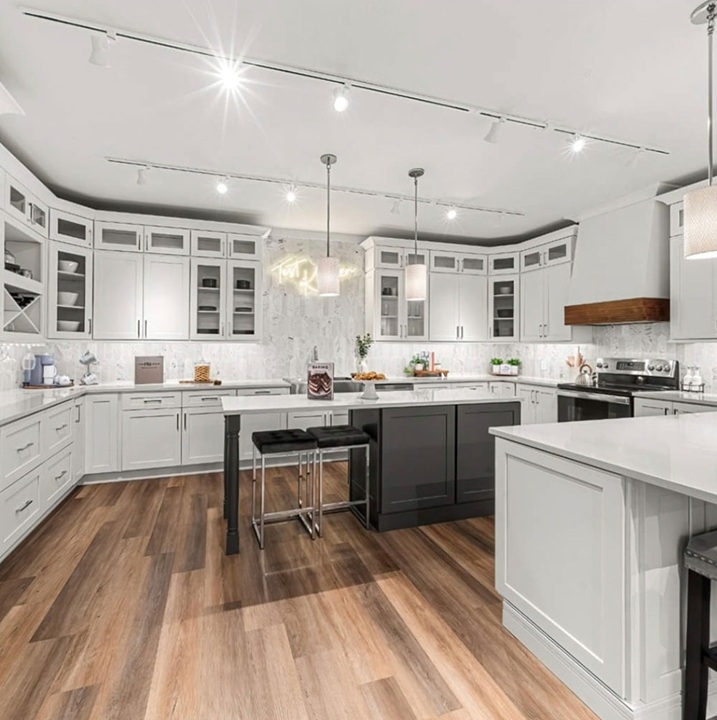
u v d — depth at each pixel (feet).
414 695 5.13
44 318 11.93
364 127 9.10
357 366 17.85
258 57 6.89
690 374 12.72
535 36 6.44
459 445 10.36
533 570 5.82
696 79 7.47
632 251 13.03
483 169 11.27
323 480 13.41
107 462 12.89
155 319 14.10
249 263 15.21
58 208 12.36
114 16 6.03
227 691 5.15
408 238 18.16
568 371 17.12
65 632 6.18
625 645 4.56
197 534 9.46
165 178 11.82
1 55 6.84
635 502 4.53
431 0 5.77
